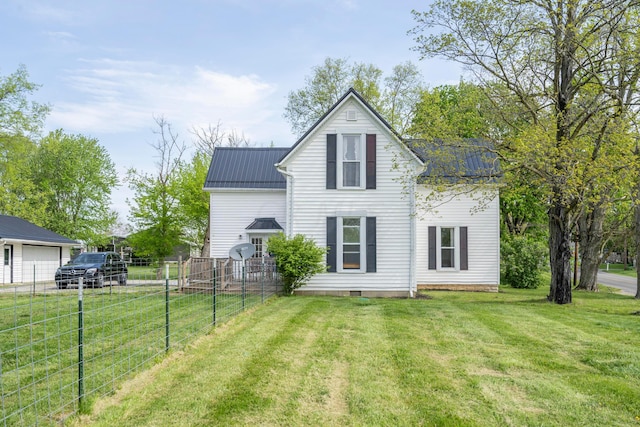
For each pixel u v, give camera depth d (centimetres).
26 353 827
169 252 3047
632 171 1319
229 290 1477
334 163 1842
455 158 1698
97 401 551
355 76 4309
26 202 4297
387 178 1834
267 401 570
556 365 748
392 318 1171
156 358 737
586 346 880
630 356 802
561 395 605
